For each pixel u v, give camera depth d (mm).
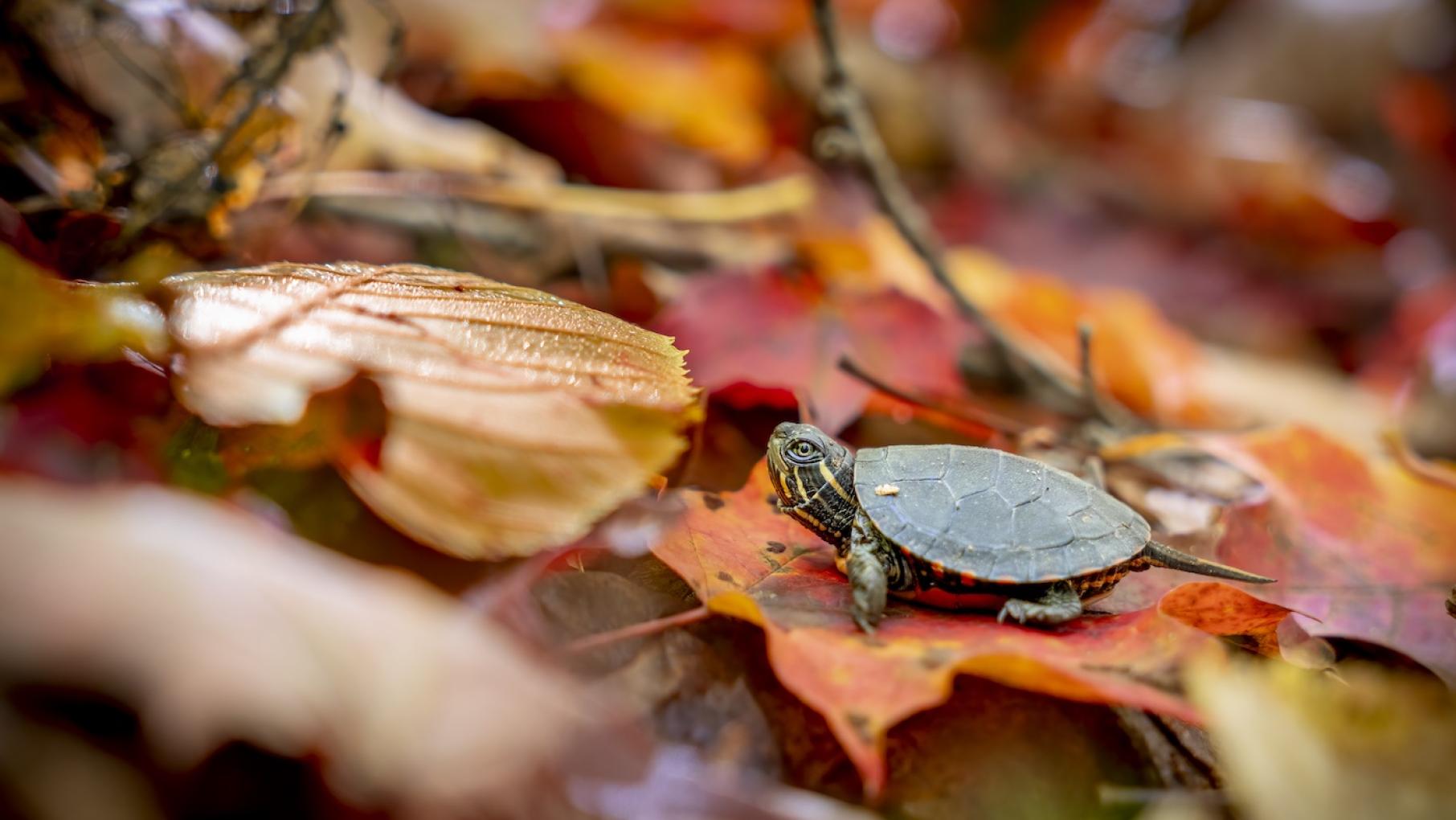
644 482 240
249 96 277
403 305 243
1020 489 256
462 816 219
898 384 303
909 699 232
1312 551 275
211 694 215
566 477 238
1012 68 777
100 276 265
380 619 221
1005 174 648
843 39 591
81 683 214
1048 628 249
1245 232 704
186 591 217
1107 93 779
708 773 233
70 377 236
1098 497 257
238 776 219
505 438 238
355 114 310
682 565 246
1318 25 818
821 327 304
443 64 369
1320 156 770
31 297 234
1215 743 244
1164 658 239
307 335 240
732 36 505
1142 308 396
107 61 285
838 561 255
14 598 214
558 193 332
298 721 216
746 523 260
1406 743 243
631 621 242
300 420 238
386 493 236
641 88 418
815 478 254
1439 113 794
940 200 604
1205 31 840
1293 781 235
